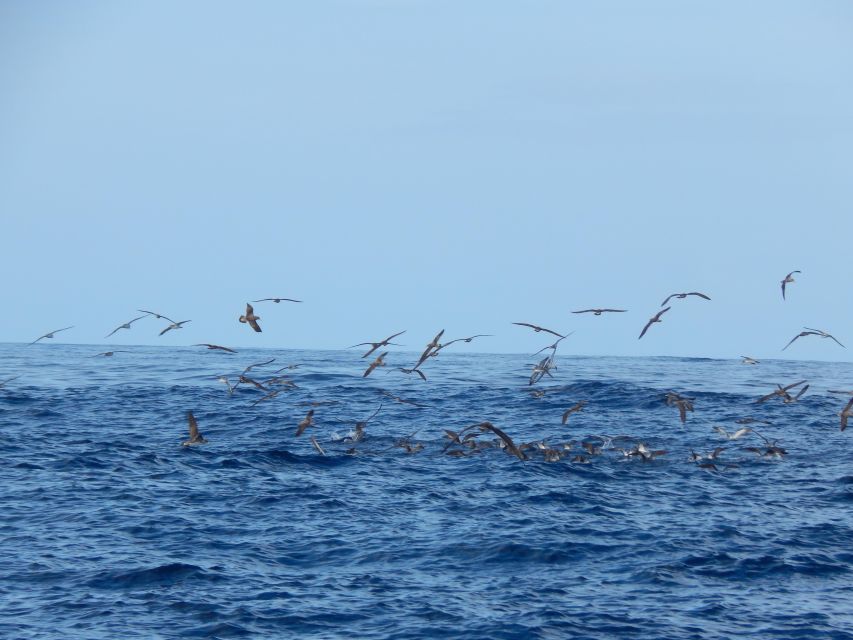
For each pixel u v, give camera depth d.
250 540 45.22
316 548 44.19
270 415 89.00
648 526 48.78
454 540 45.59
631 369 162.75
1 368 145.25
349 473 62.34
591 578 40.34
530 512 51.50
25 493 53.72
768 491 58.28
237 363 163.25
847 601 37.88
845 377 151.62
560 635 33.91
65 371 139.38
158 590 37.88
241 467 63.03
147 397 102.12
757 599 37.91
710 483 60.69
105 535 45.41
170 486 56.53
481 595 38.03
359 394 106.31
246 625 34.50
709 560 42.81
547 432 81.12
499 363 176.00
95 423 82.69
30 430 77.44
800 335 45.97
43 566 40.44
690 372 156.62
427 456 69.19
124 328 41.12
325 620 35.09
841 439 78.75
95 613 35.34
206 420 85.50
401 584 39.25
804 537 46.91
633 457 69.31
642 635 33.94
